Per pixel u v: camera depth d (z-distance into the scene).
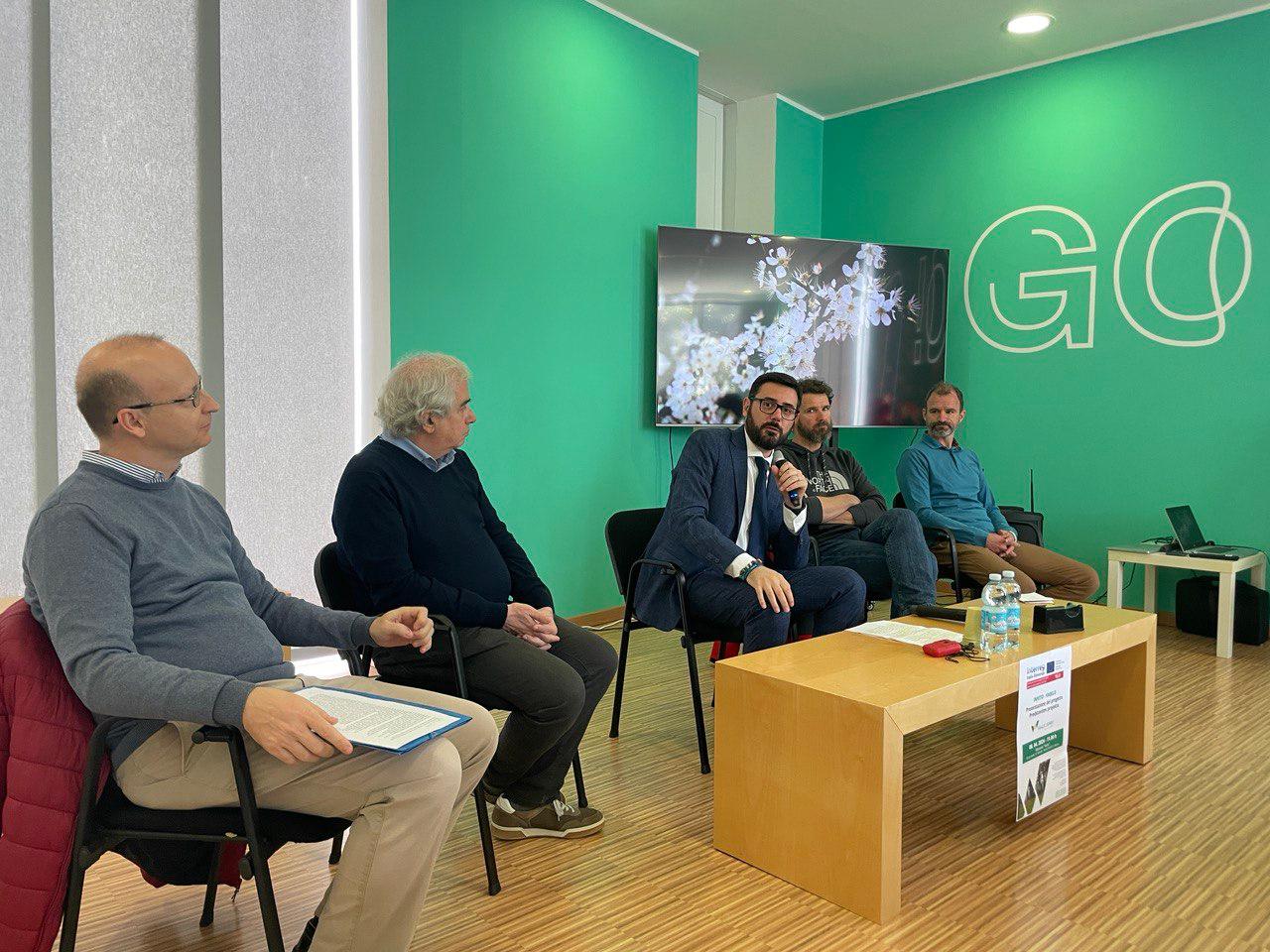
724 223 5.68
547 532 4.18
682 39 4.67
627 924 1.83
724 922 1.84
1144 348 4.66
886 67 5.03
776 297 4.77
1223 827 2.28
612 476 4.47
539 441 4.12
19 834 1.32
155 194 3.06
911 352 5.15
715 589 2.70
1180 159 4.52
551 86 4.08
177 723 1.47
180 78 3.11
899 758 1.86
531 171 4.02
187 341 3.16
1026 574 3.84
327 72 3.50
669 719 3.10
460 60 3.73
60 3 2.83
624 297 4.48
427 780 1.43
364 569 2.01
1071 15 4.37
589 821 2.25
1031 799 2.23
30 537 1.39
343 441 3.61
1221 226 4.41
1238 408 4.39
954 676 2.04
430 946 1.74
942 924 1.83
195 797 1.41
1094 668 2.80
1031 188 5.00
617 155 4.41
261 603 1.75
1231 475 4.42
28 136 2.77
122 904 1.90
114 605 1.36
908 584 3.22
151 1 3.04
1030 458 5.05
